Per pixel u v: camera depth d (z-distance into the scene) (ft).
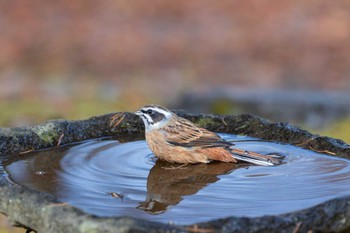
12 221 19.01
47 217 17.65
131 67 77.66
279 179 22.63
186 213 19.31
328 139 26.00
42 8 92.68
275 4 92.07
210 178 23.26
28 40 83.92
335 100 56.75
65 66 77.05
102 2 95.50
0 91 68.33
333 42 80.18
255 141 27.50
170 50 81.66
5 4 93.20
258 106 57.88
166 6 94.53
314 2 91.04
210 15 91.66
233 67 75.77
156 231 16.08
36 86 70.33
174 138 25.72
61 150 26.48
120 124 29.07
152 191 21.57
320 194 20.71
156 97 65.77
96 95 67.10
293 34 83.51
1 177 21.81
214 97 60.44
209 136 25.80
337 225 18.08
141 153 26.86
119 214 19.31
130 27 88.79
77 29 87.30
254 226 16.87
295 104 56.54
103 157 25.81
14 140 25.84
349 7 89.35
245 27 87.51
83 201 20.44
